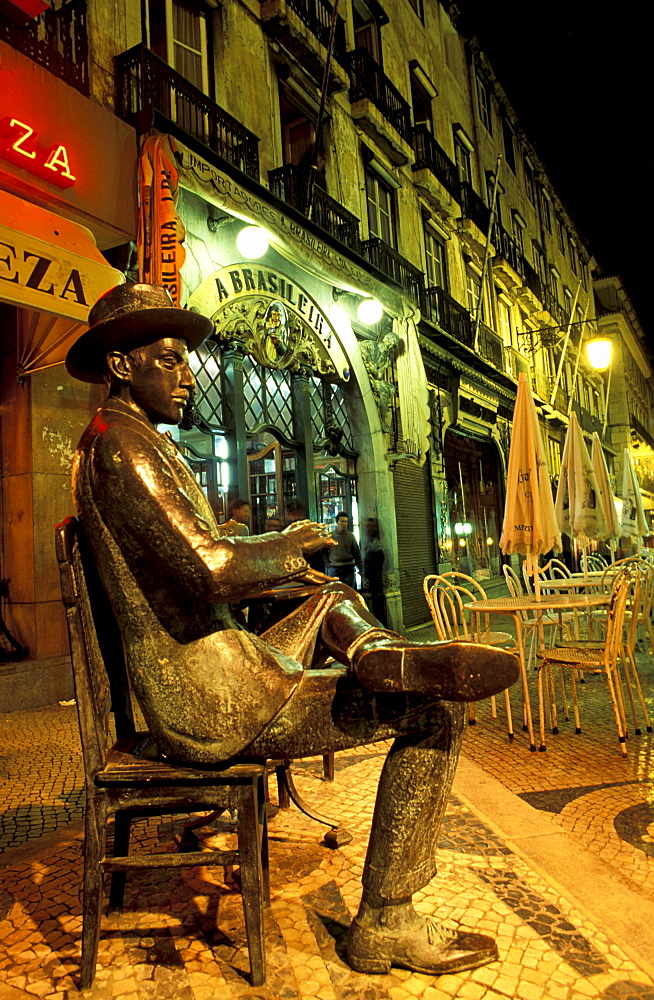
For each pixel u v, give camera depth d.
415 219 13.77
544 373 22.84
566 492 8.33
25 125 4.99
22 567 5.74
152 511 1.55
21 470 5.78
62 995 1.62
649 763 3.69
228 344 7.52
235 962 1.74
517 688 5.92
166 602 1.64
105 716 1.79
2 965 1.76
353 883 2.18
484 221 17.47
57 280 4.84
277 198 7.72
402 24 14.25
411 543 11.87
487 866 2.28
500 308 19.05
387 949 1.67
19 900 2.15
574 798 3.19
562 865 2.27
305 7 9.76
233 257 7.72
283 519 8.73
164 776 1.61
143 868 1.63
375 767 3.48
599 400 34.91
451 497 14.98
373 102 11.48
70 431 6.00
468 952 1.68
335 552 8.84
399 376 11.05
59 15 5.89
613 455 34.97
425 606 12.12
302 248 8.27
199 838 2.56
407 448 11.01
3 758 3.93
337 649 1.79
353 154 11.30
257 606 2.84
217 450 7.49
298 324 8.80
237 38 8.59
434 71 15.95
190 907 2.06
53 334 5.48
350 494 10.52
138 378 1.77
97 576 1.78
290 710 1.66
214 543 1.56
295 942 1.83
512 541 5.29
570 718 4.77
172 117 7.20
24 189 5.08
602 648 4.33
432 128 15.46
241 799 1.61
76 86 5.87
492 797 2.96
